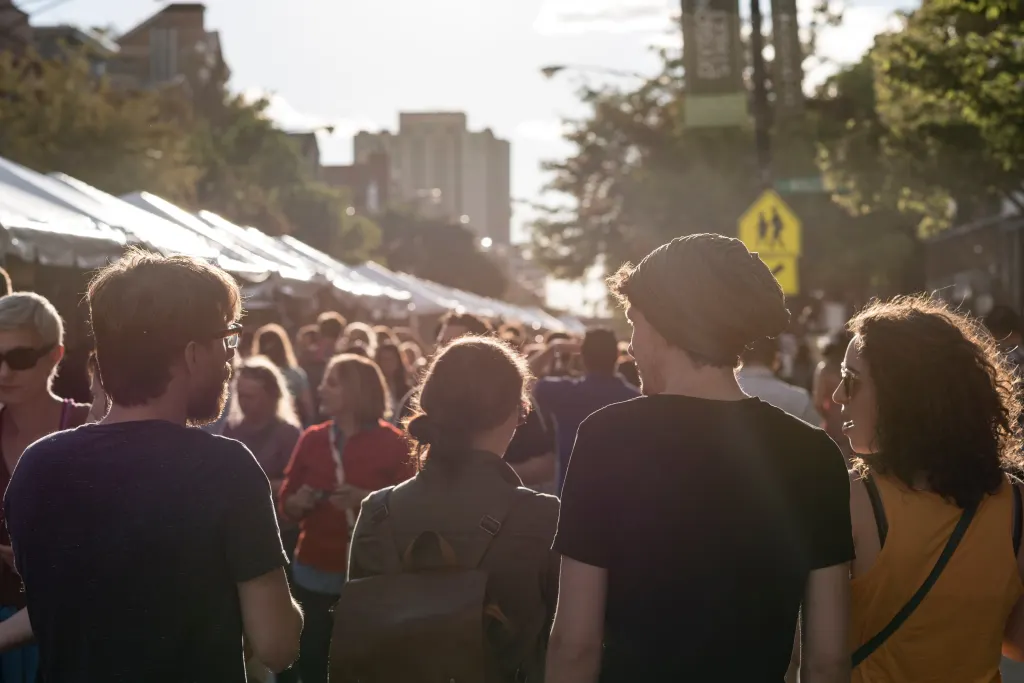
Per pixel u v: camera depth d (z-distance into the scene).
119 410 2.45
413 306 21.58
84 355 4.78
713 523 2.24
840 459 2.35
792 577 2.27
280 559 2.43
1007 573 2.62
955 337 2.69
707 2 18.64
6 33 44.03
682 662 2.23
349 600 2.82
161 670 2.32
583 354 7.28
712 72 18.61
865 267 34.06
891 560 2.62
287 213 56.62
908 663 2.63
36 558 2.36
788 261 15.91
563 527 2.29
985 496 2.64
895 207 23.00
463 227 93.69
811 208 33.91
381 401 5.59
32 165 29.50
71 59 33.97
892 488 2.65
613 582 2.27
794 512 2.27
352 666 2.77
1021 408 2.81
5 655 3.57
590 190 40.28
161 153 32.75
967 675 2.63
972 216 33.03
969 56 14.80
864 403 2.75
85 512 2.33
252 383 6.37
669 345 2.37
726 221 34.09
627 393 7.23
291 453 6.38
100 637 2.32
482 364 3.06
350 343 10.30
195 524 2.33
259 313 14.02
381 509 3.00
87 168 30.45
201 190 45.41
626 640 2.26
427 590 2.81
